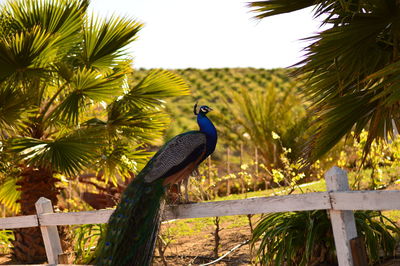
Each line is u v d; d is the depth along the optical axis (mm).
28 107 7785
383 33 4805
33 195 8430
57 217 5766
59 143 7926
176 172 4551
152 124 8922
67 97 8250
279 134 14688
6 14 8516
